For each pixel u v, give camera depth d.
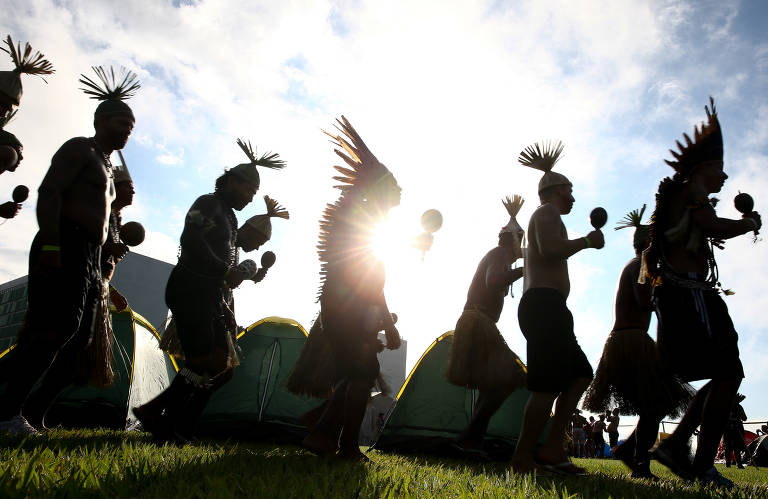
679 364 3.46
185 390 3.83
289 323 6.22
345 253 3.51
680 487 2.97
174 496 1.69
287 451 4.21
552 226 3.81
